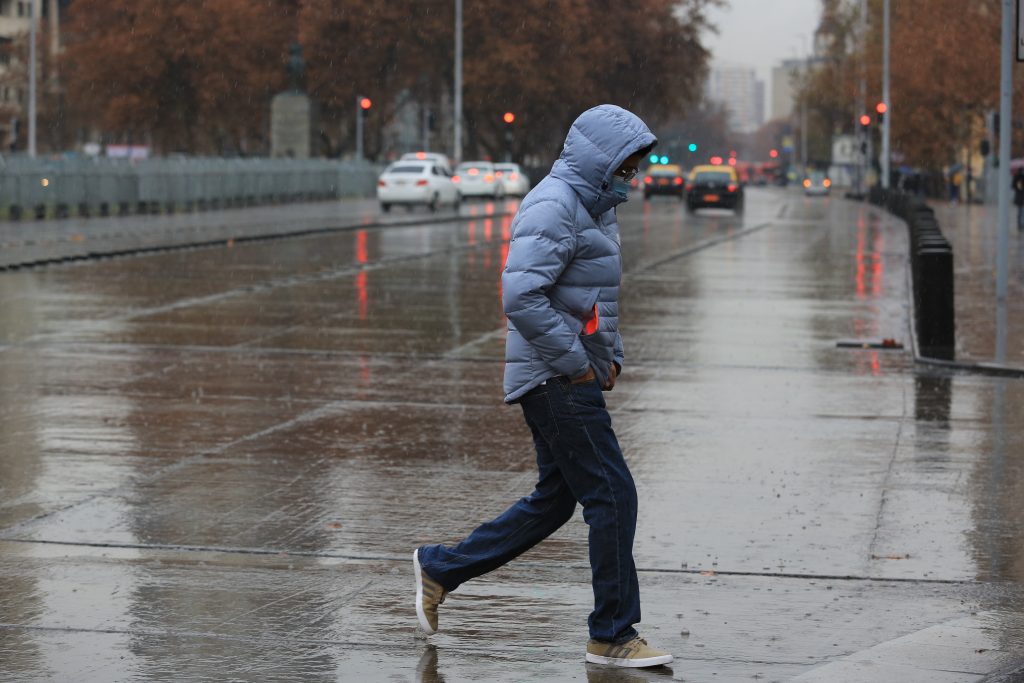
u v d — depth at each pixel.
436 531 19.30
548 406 13.95
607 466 14.01
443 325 43.41
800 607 15.98
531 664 14.05
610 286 14.17
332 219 109.44
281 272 61.28
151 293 51.78
